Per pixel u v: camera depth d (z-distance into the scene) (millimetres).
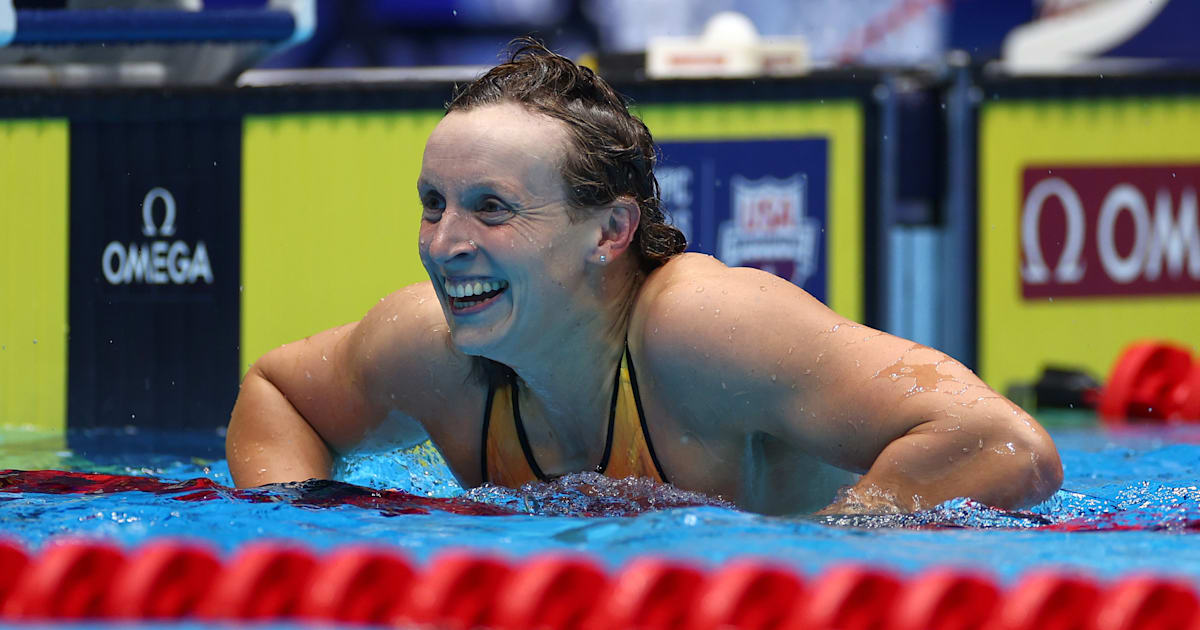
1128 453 13398
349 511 8094
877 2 31172
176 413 17812
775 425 7875
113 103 17859
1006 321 18625
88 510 8117
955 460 7484
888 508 7516
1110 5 30812
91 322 17938
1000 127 18547
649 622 5566
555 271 7660
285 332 17828
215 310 17844
